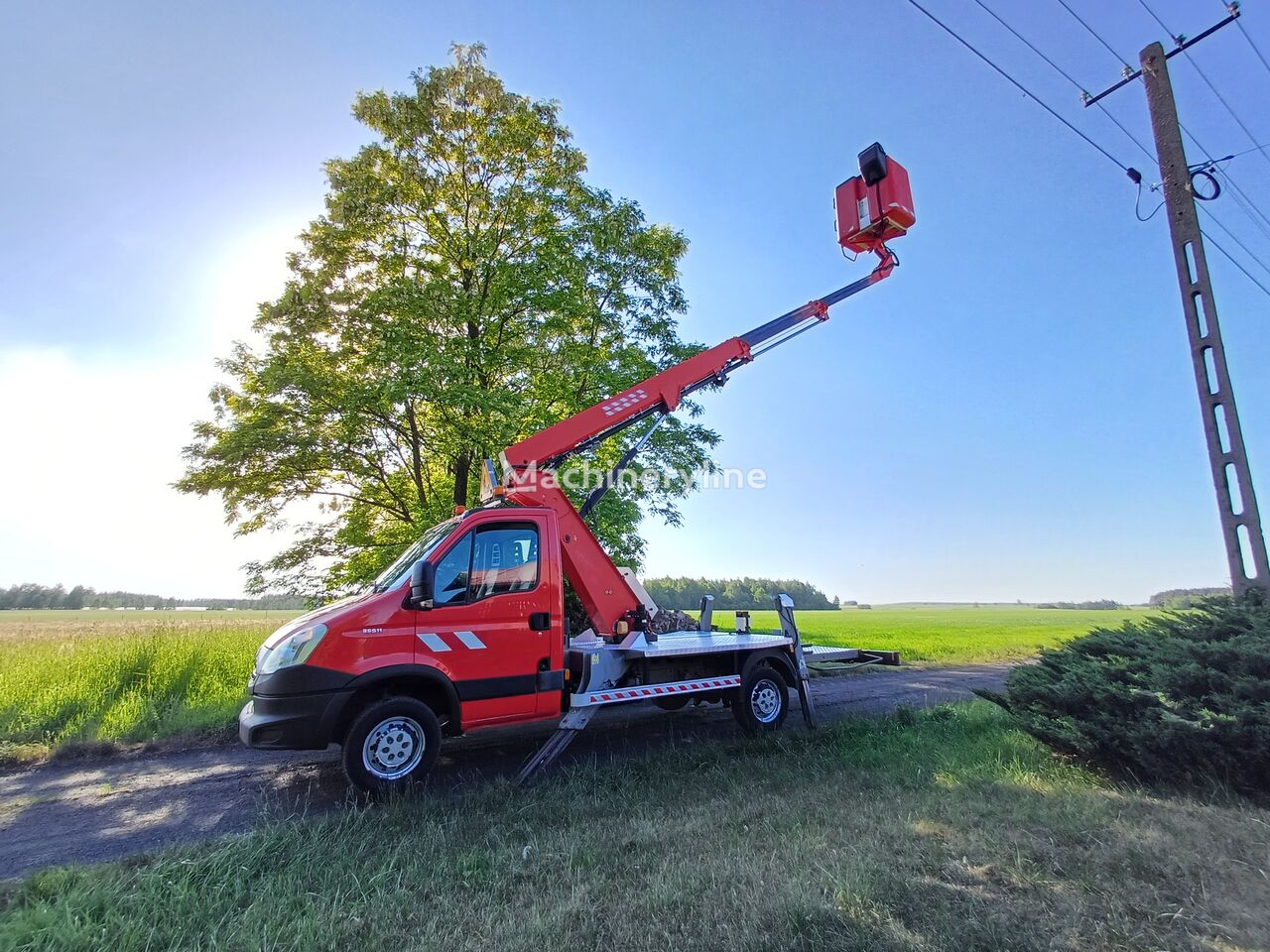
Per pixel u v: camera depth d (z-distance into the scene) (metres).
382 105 12.18
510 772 6.24
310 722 5.04
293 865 3.78
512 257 12.30
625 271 13.37
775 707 7.71
